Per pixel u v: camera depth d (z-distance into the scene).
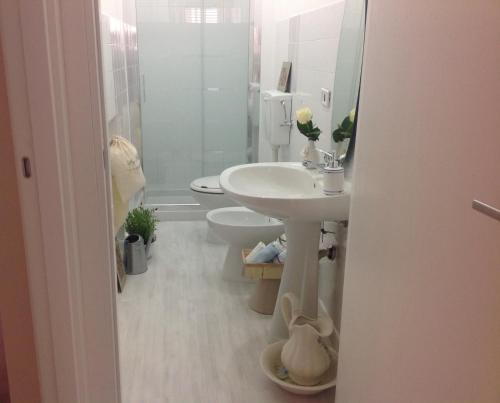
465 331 0.90
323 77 2.38
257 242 2.74
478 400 0.87
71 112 1.18
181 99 3.79
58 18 1.12
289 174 2.33
